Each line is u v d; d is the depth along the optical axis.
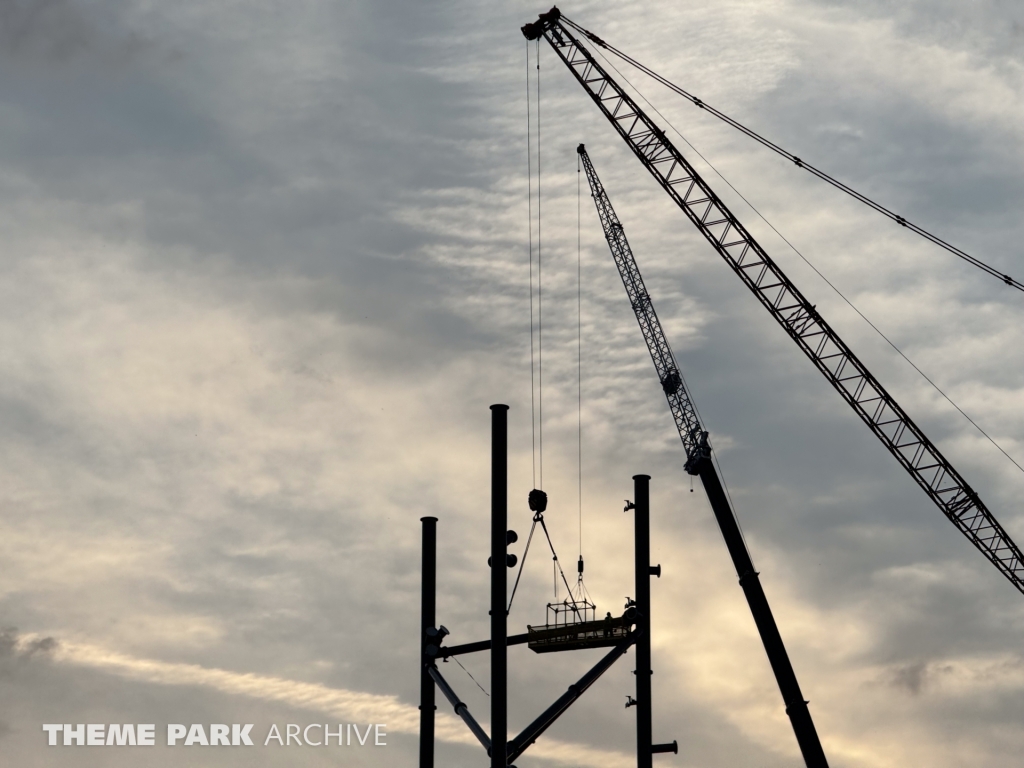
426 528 63.34
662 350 152.38
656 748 59.12
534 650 59.34
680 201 129.25
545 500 65.00
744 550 128.25
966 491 119.69
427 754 60.91
